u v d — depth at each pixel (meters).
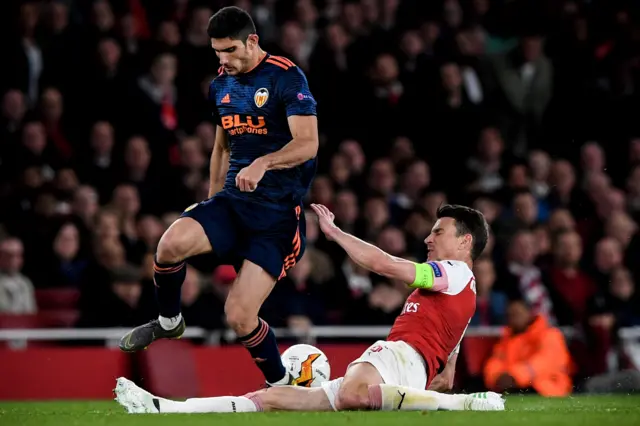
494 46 55.38
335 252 40.62
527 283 40.56
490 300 39.16
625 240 46.19
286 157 20.06
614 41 54.47
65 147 43.22
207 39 48.22
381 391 20.20
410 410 20.25
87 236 39.53
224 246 20.66
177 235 20.16
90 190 40.28
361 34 50.88
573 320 40.53
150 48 46.19
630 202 50.38
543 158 48.91
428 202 43.56
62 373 34.22
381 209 43.12
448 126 49.16
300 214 21.64
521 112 52.03
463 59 51.72
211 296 36.19
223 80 21.48
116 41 46.34
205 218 20.52
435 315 21.34
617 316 41.53
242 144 21.28
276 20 51.41
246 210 20.84
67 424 17.59
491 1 56.22
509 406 25.09
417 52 50.62
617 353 39.22
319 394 20.59
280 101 20.91
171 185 42.94
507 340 36.75
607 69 53.66
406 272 21.00
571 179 48.72
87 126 44.03
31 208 39.44
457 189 48.28
